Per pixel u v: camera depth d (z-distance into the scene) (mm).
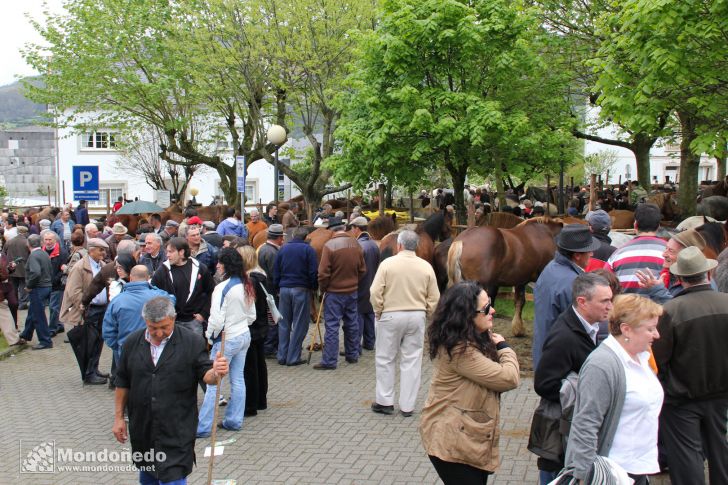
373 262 11258
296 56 20500
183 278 8172
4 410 9008
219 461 6828
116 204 27406
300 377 9977
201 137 31562
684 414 4926
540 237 10984
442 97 14289
